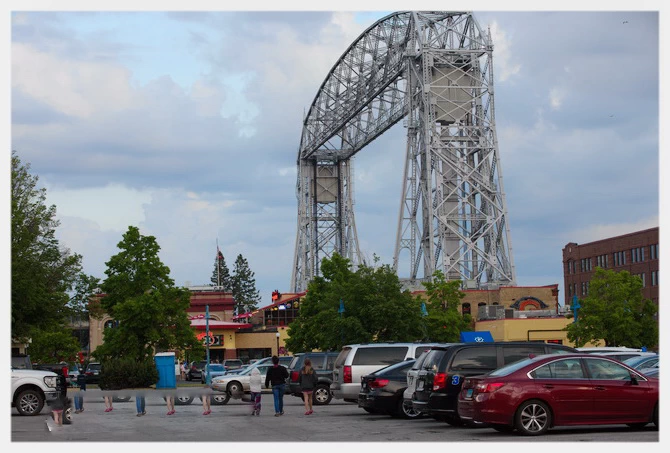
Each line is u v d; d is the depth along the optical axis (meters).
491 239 96.50
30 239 57.78
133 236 66.94
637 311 73.06
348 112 115.00
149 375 47.28
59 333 81.81
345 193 130.00
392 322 64.31
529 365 23.03
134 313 64.44
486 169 97.50
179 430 26.81
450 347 25.66
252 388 34.00
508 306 94.44
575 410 22.67
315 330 75.94
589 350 36.47
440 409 25.16
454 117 97.12
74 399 36.88
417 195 98.19
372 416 31.91
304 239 130.62
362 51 110.56
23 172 62.38
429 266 96.62
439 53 97.50
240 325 104.00
